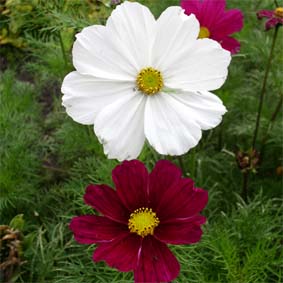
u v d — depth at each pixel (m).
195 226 0.23
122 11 0.24
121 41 0.25
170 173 0.24
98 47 0.24
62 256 0.35
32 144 0.46
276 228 0.39
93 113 0.24
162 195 0.24
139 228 0.24
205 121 0.25
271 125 0.43
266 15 0.37
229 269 0.31
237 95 0.46
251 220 0.35
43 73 0.49
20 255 0.28
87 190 0.24
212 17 0.34
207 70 0.25
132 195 0.24
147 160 0.38
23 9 0.41
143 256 0.23
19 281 0.35
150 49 0.25
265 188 0.43
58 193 0.42
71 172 0.46
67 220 0.40
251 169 0.38
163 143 0.24
